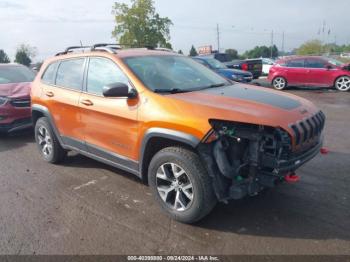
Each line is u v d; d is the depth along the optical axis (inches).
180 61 194.5
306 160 141.2
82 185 191.2
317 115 153.8
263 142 130.4
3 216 159.2
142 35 1272.1
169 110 141.6
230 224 145.3
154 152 159.5
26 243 137.2
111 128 168.9
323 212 152.1
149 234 140.3
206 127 129.4
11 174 212.5
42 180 200.8
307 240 132.1
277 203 161.3
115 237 139.1
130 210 160.6
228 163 131.6
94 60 185.0
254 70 757.9
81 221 152.4
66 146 208.7
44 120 222.5
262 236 135.9
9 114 281.9
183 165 138.1
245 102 144.7
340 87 548.1
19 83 324.8
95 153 187.0
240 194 131.2
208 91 163.2
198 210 138.0
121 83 154.2
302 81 573.9
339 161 212.2
